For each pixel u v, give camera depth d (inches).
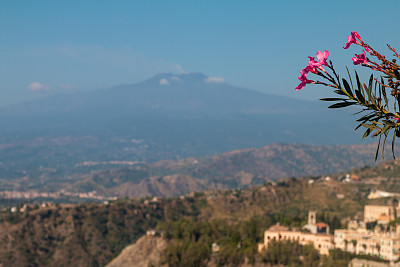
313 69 526.0
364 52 528.4
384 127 531.8
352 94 530.3
